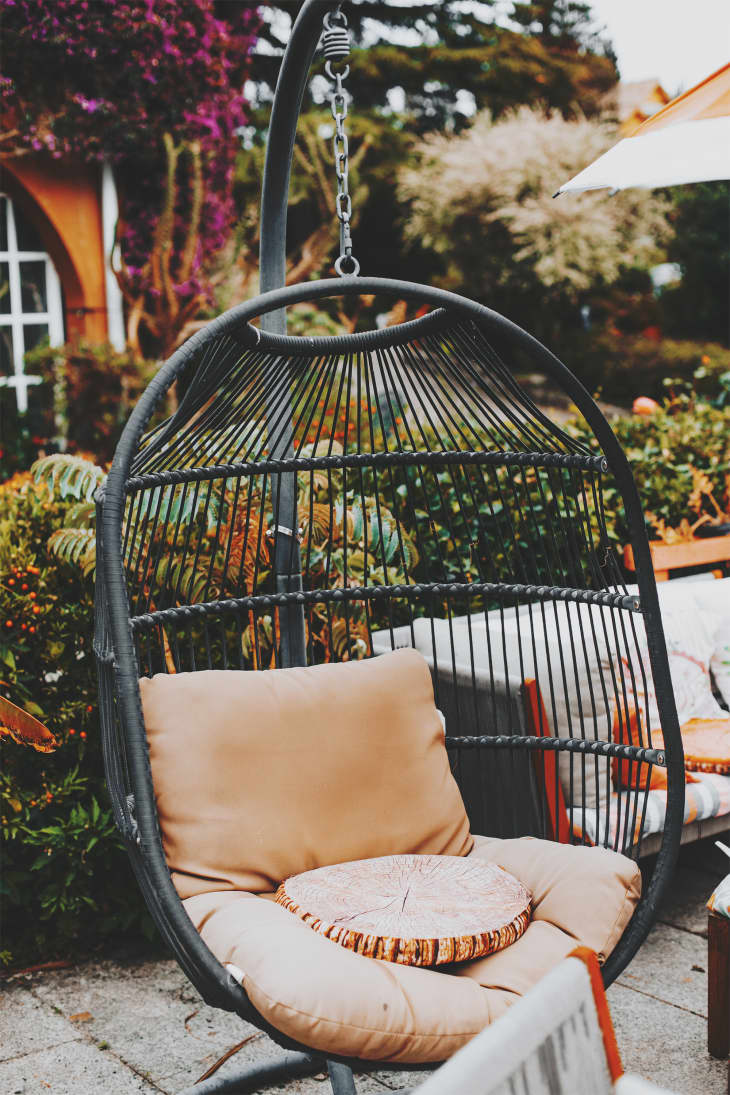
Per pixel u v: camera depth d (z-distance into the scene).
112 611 1.84
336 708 2.25
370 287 2.08
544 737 2.35
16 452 7.29
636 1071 2.29
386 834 2.19
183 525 2.92
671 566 4.17
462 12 14.30
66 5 6.87
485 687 2.64
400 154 13.45
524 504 4.01
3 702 2.34
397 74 13.91
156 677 2.20
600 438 2.19
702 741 3.17
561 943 1.82
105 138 7.32
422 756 2.29
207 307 8.00
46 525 3.01
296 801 2.13
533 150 11.86
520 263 12.32
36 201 7.51
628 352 13.02
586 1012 1.04
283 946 1.70
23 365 7.36
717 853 3.50
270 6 12.95
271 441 2.65
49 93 7.11
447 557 3.85
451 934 1.77
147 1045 2.43
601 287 13.27
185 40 7.38
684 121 2.61
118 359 7.00
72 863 2.79
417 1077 2.35
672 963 2.77
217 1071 2.33
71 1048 2.42
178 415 2.20
